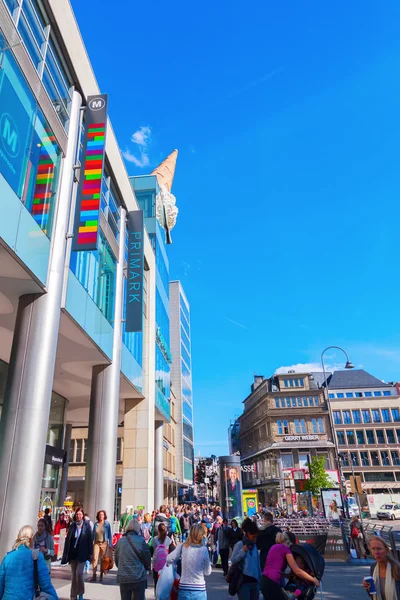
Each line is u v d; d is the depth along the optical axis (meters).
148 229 34.53
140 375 25.14
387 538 15.32
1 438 10.92
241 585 6.21
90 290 16.58
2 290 12.17
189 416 77.19
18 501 10.34
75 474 42.09
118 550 6.08
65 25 14.21
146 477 24.03
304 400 69.88
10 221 10.24
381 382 73.62
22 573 4.14
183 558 5.36
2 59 10.16
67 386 22.92
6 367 19.06
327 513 19.77
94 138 15.29
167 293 37.62
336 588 10.70
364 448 67.81
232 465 25.06
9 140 10.34
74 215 14.58
